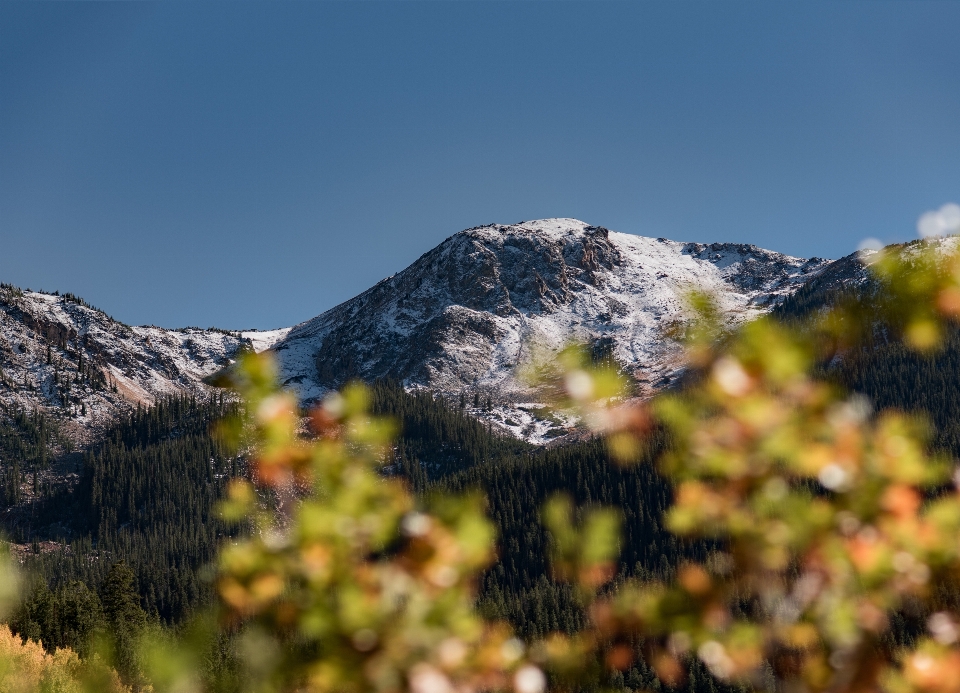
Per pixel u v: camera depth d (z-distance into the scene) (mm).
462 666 4297
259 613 4152
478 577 4473
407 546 4277
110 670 3908
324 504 4164
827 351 4082
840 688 4594
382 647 4133
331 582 4238
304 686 4062
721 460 4277
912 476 4328
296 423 4227
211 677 3916
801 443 4238
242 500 4152
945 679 4336
